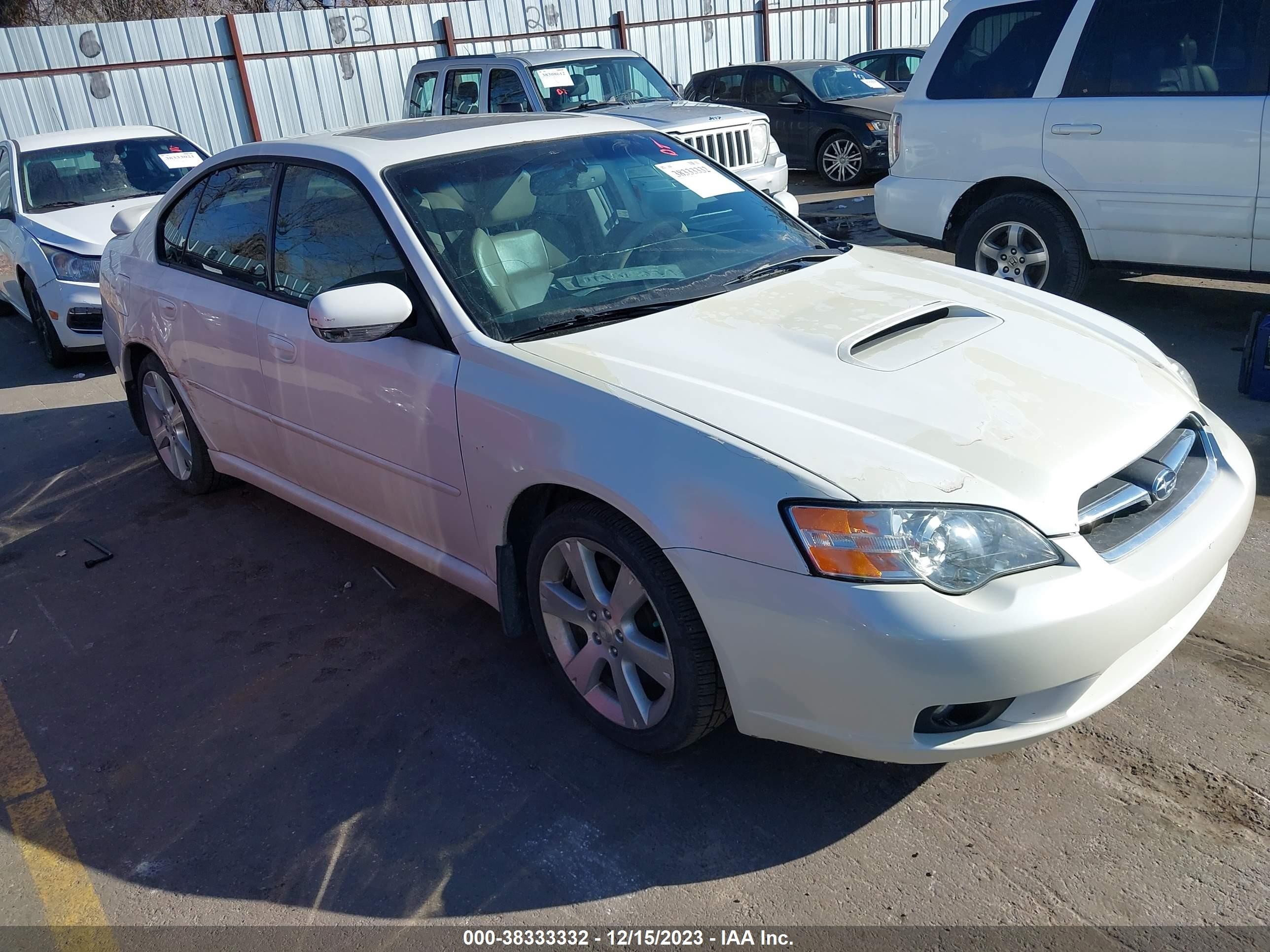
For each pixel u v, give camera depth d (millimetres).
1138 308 6602
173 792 2953
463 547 3264
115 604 4062
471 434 2980
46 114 13227
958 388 2645
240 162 4152
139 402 5211
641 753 2912
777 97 13516
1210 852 2426
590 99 9641
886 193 7008
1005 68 6234
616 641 2805
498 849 2627
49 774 3086
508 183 3492
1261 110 5219
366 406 3377
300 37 14594
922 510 2242
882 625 2193
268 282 3869
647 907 2412
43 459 5758
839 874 2459
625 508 2551
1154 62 5625
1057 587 2246
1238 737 2785
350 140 3770
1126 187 5789
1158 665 3049
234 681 3459
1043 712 2357
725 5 17656
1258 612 3334
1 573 4422
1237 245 5523
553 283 3234
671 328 2986
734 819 2658
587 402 2672
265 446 4113
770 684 2414
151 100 13844
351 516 3791
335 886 2557
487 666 3416
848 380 2654
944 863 2463
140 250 4809
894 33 20078
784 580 2301
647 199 3691
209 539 4555
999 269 6559
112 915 2535
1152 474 2543
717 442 2438
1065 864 2428
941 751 2311
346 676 3428
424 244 3213
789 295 3232
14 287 7875
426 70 10578
